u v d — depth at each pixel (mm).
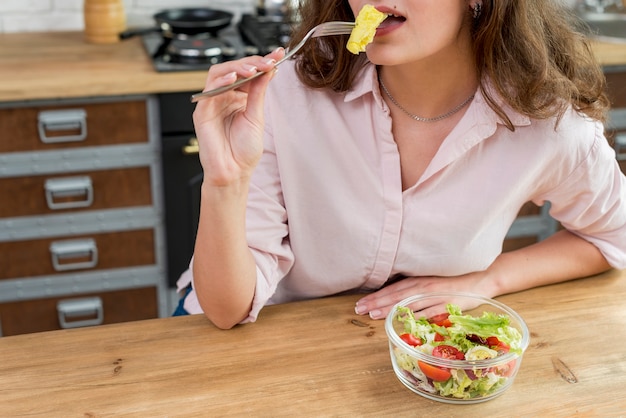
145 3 2854
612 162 1365
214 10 2719
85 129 2291
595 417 1021
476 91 1297
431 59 1254
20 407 1031
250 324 1226
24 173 2291
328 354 1148
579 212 1385
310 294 1446
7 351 1143
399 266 1374
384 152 1319
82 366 1113
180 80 2303
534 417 1021
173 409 1031
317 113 1343
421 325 1095
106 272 2463
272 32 2611
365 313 1264
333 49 1312
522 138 1302
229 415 1021
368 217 1349
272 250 1319
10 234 2344
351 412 1027
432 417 1021
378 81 1318
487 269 1375
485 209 1323
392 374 1104
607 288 1364
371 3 1129
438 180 1318
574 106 1301
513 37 1223
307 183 1356
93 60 2449
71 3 2805
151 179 2398
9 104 2215
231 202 1168
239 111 1157
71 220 2377
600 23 2961
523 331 1097
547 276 1372
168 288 2537
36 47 2582
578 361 1133
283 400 1049
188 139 2375
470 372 1020
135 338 1183
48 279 2418
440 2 1124
